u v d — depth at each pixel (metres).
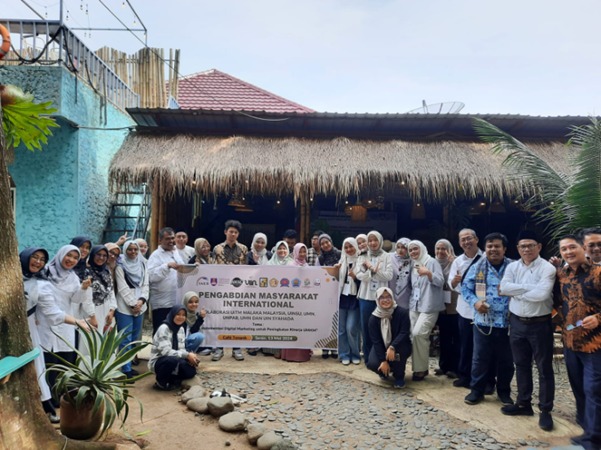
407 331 4.99
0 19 7.79
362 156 8.23
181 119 8.52
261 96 14.72
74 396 3.26
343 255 5.95
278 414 4.18
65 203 8.28
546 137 9.09
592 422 3.53
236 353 5.94
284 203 11.59
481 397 4.55
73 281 4.22
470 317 4.81
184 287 5.86
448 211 10.98
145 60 11.23
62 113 7.79
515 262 4.29
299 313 5.91
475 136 9.09
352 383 5.09
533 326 4.02
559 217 5.61
